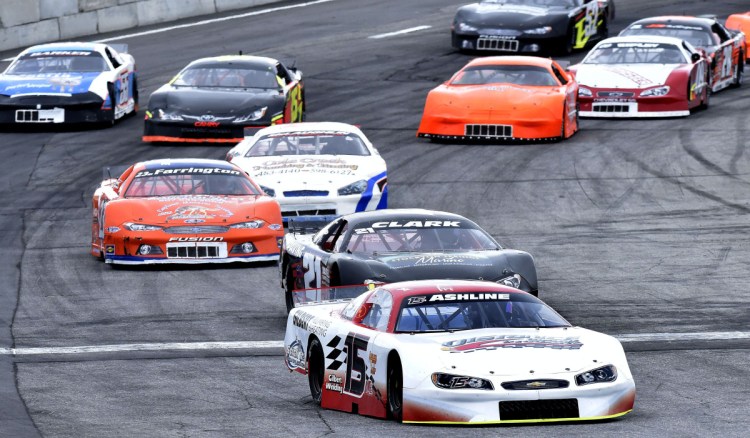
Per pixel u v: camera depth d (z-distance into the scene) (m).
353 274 47.06
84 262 65.62
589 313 52.38
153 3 143.12
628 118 99.94
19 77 99.06
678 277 58.56
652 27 111.12
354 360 37.09
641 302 54.09
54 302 56.81
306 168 72.94
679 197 76.44
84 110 97.12
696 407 36.69
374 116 101.88
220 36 135.50
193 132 91.12
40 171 86.44
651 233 68.06
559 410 33.75
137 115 105.00
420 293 37.50
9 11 128.75
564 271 60.44
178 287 59.88
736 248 64.25
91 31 136.12
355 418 36.25
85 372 44.12
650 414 35.66
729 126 96.12
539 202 76.19
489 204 76.00
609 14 131.00
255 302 56.59
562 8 122.81
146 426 35.62
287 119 93.25
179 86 94.50
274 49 128.50
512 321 36.69
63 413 37.69
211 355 46.84
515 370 33.75
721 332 48.56
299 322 41.38
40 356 46.81
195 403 39.12
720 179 80.44
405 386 34.16
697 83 101.38
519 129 91.62
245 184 67.38
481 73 95.94
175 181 66.88
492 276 47.09
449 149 91.62
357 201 71.50
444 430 33.47
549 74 95.25
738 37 116.12
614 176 82.00
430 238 50.25
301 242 54.00
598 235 68.00
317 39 134.00
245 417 36.81
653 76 99.75
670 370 42.56
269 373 43.97
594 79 100.38
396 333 36.00
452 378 33.59
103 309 55.34
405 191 79.62
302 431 34.41
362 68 119.75
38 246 69.12
